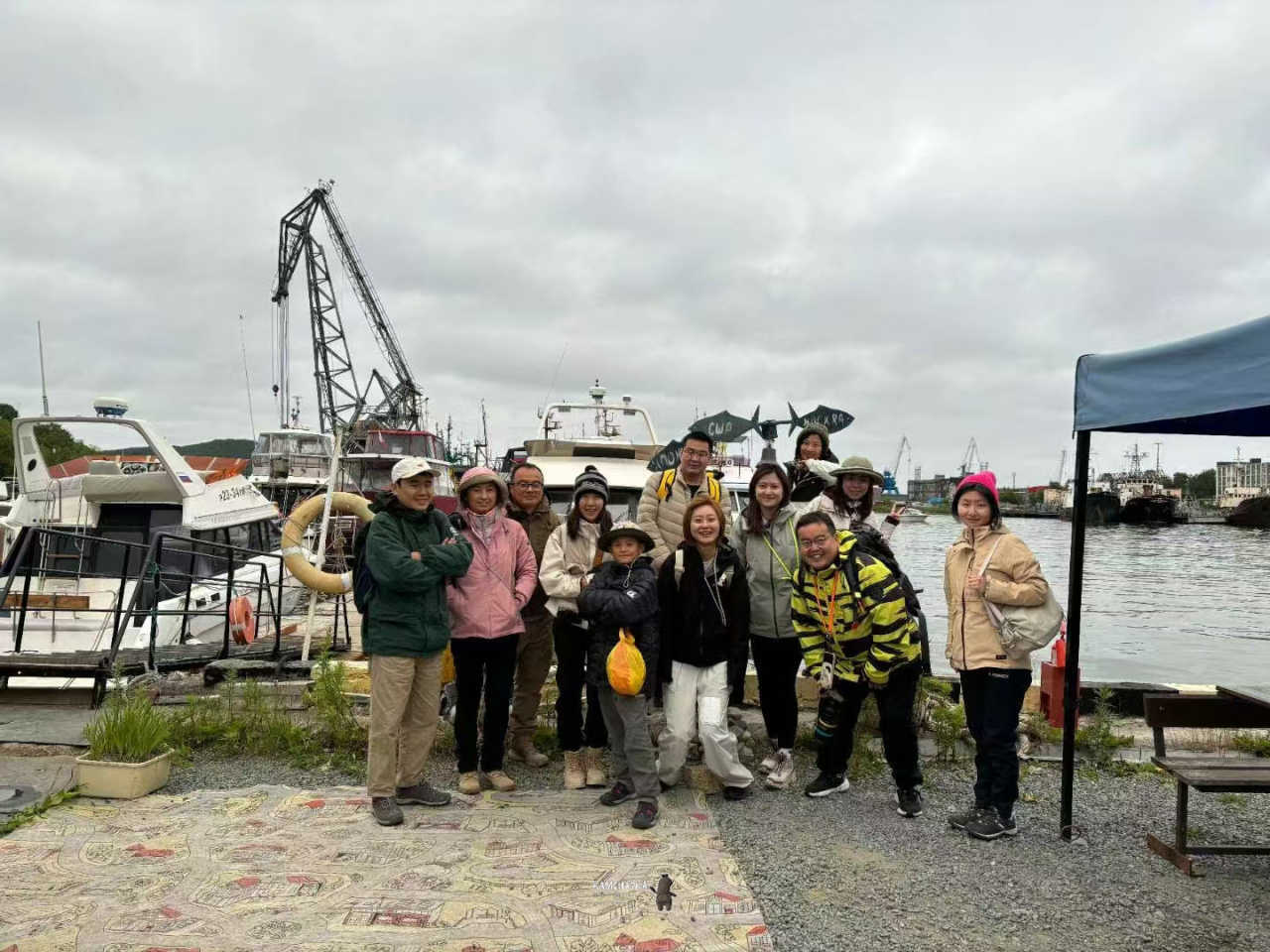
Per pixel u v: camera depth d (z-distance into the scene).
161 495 12.95
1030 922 3.82
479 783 5.52
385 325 52.62
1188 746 6.82
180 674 7.94
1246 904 4.05
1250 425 5.23
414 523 5.03
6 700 7.00
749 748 6.48
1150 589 30.59
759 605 5.74
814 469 7.11
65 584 11.35
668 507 6.30
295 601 15.35
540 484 6.21
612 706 5.10
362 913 3.71
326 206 49.69
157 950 3.38
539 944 3.47
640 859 4.36
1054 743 6.79
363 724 6.59
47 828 4.67
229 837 4.59
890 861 4.49
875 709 6.74
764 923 3.72
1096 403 4.67
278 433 27.50
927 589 28.25
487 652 5.43
